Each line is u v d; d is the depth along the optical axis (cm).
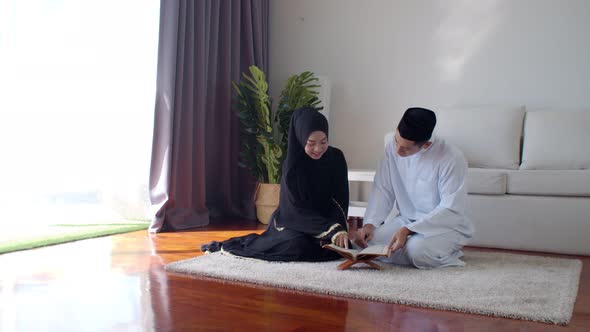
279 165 411
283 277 215
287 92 421
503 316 172
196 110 393
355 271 228
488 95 414
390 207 267
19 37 298
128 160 372
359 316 171
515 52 404
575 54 388
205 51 401
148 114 377
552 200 301
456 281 213
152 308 177
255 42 459
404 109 444
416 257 235
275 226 263
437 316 172
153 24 376
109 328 157
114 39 354
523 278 222
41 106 314
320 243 249
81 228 340
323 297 192
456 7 423
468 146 371
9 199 305
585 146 340
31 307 177
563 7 390
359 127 461
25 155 309
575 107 389
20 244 277
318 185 254
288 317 169
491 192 313
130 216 379
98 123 350
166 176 359
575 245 296
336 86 470
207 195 428
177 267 231
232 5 436
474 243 318
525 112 378
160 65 362
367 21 456
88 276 221
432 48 432
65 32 324
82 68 336
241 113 408
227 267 232
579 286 220
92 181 352
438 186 249
